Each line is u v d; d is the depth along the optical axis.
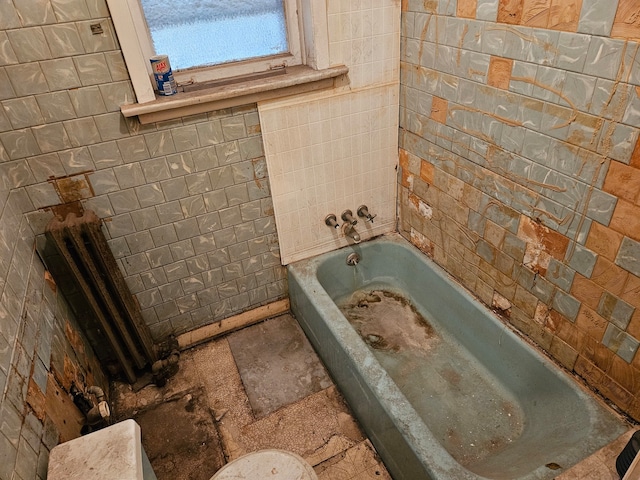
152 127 1.60
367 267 2.39
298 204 2.06
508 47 1.38
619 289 1.29
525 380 1.74
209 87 1.66
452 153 1.80
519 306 1.72
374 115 2.00
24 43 1.31
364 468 1.64
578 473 1.24
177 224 1.84
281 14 1.75
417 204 2.16
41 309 1.39
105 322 1.75
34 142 1.46
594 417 1.40
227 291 2.14
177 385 1.99
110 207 1.68
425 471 1.31
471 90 1.58
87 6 1.33
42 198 1.56
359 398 1.71
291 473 1.21
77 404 1.40
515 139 1.47
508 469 1.39
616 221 1.23
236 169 1.84
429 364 2.00
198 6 1.60
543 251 1.51
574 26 1.16
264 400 1.91
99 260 1.66
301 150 1.92
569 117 1.26
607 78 1.12
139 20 1.52
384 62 1.89
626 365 1.34
